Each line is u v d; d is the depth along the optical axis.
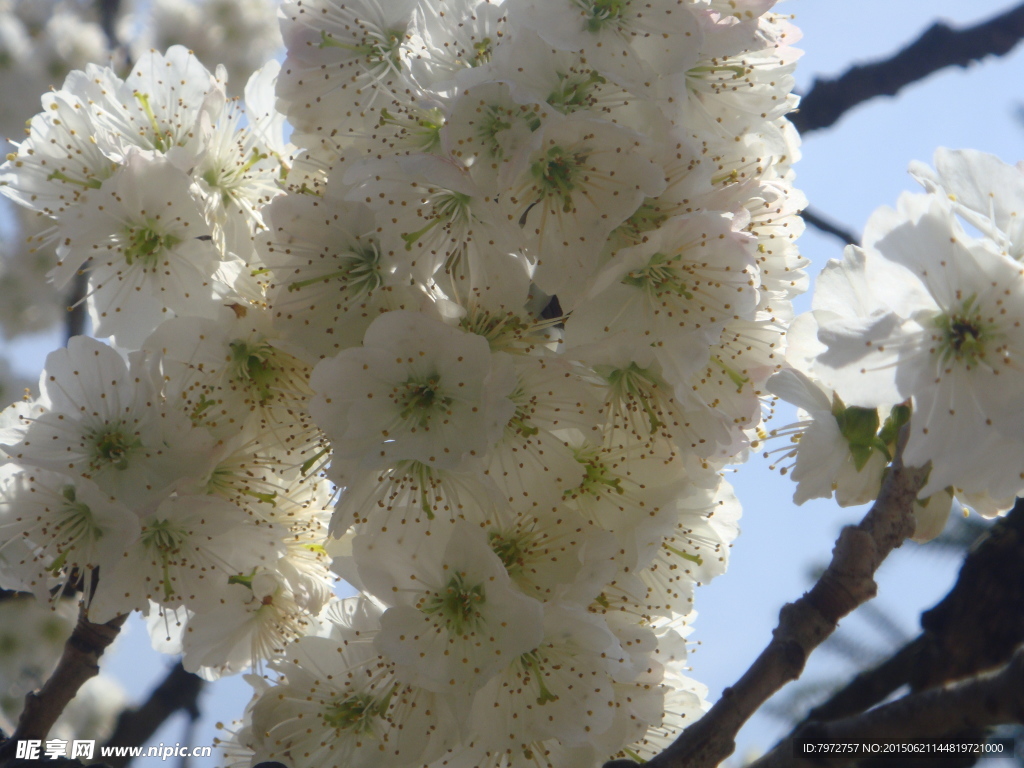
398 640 0.38
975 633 0.35
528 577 0.38
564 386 0.38
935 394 0.35
